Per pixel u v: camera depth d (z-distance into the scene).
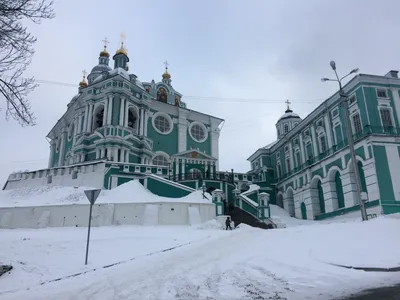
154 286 8.04
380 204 29.73
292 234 16.66
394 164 31.44
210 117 53.06
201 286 7.98
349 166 34.66
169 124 49.38
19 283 9.59
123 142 40.12
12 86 10.44
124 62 51.25
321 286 7.62
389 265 9.13
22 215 27.14
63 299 7.27
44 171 37.78
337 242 12.84
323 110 40.56
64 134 50.84
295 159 48.00
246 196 34.22
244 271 9.49
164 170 36.03
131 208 25.33
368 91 33.91
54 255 13.01
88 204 25.91
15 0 10.11
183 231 20.64
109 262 12.05
